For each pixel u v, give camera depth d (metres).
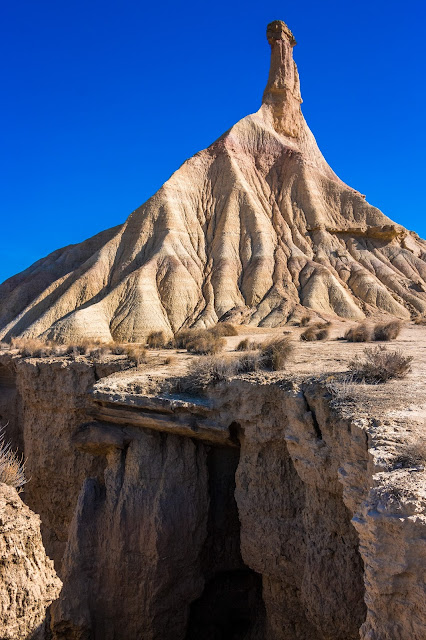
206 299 62.47
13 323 65.69
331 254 70.25
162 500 13.23
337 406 9.45
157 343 31.73
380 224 75.00
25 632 5.39
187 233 72.12
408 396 9.63
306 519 10.21
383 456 6.56
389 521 5.12
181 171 78.62
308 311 56.84
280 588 11.32
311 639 10.76
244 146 84.69
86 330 55.81
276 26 93.88
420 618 4.71
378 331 25.72
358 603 8.98
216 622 14.31
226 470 14.31
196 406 12.71
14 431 25.64
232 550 14.16
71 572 13.45
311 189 78.12
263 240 70.00
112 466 14.12
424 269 68.44
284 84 92.81
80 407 19.92
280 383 11.78
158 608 12.87
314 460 9.77
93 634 13.07
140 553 13.09
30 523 5.82
